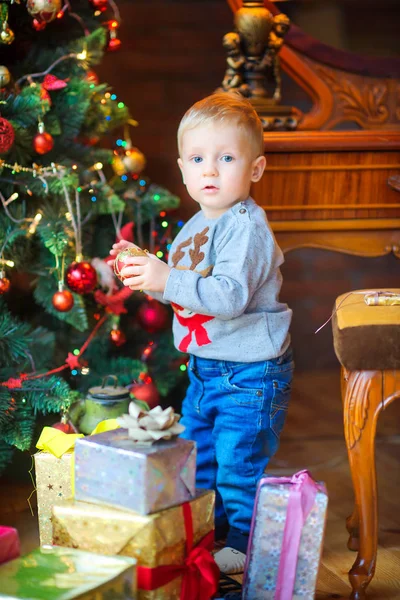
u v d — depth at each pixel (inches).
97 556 41.6
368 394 50.9
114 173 91.8
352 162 75.7
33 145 70.2
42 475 52.4
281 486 47.1
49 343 75.4
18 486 75.1
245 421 58.2
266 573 46.9
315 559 46.6
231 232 57.4
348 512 69.4
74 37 80.7
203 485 62.6
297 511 46.2
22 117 69.6
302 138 74.2
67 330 82.5
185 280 54.9
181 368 86.9
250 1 75.6
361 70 79.0
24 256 74.5
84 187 77.0
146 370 81.4
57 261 71.1
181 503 45.3
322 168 75.2
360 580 52.1
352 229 76.9
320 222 76.2
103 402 67.2
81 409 69.6
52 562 40.8
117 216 86.1
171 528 43.9
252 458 58.8
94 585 38.2
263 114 75.7
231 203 59.1
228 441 58.7
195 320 58.9
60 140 77.9
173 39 131.2
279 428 59.9
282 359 59.3
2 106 69.3
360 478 51.8
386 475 78.5
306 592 46.8
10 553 42.9
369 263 136.3
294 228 75.7
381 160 76.1
